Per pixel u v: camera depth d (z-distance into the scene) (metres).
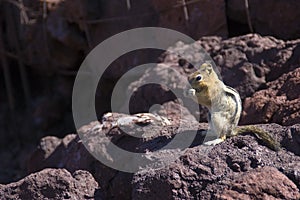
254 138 7.30
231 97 7.37
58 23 13.51
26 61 14.71
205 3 12.16
